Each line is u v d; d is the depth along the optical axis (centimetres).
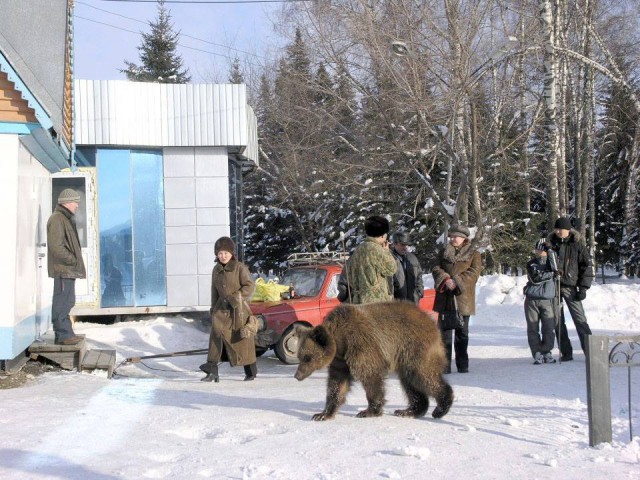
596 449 572
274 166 3303
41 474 494
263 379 1045
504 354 1247
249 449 569
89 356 1093
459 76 1833
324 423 671
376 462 530
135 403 774
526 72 2317
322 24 2102
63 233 1023
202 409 741
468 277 1019
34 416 690
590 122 2633
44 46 1091
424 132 2083
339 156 2539
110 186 1560
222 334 1009
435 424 666
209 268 1598
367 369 674
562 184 2442
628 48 2712
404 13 1911
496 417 694
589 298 1822
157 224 1598
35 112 879
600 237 3866
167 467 515
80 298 1544
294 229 3638
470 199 2138
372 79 2117
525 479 487
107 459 536
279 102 2873
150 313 1585
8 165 891
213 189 1606
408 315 689
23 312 935
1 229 882
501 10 2119
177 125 1574
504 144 2234
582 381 913
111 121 1519
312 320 1275
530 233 2695
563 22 2378
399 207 2777
